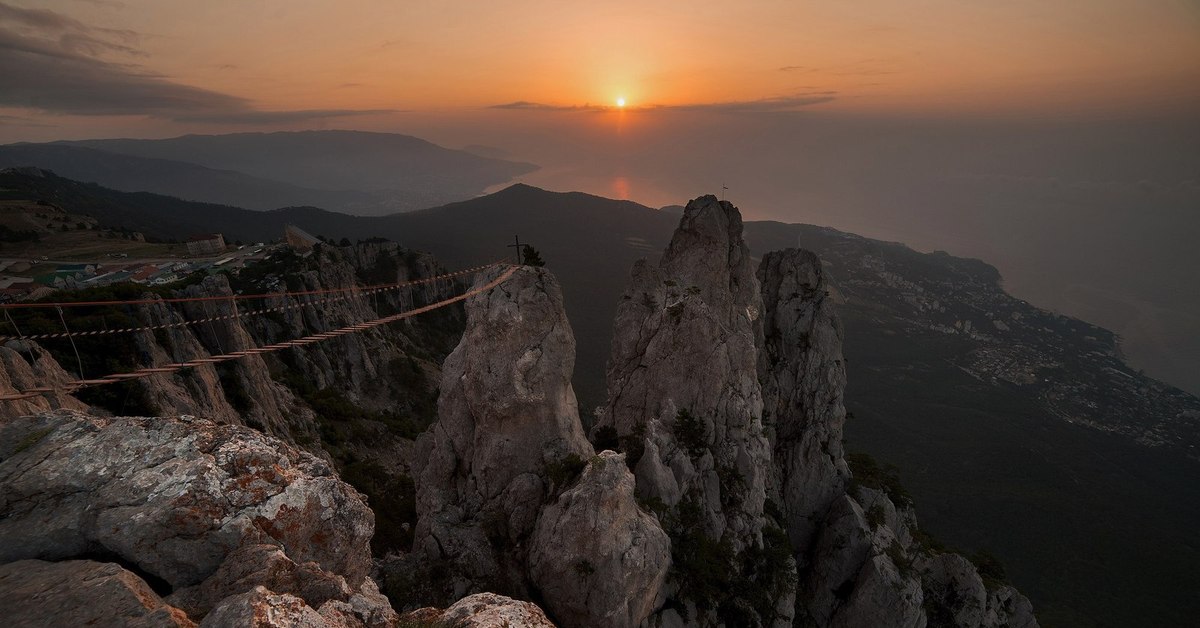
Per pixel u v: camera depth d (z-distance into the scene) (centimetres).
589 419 8125
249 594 1320
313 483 1811
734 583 3566
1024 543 15950
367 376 11238
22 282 10619
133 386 5188
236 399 6769
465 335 3806
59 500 1562
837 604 4700
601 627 2727
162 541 1524
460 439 3612
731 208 5375
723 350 4238
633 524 2898
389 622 1602
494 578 3003
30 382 3300
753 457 4166
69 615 1247
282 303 10319
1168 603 13775
